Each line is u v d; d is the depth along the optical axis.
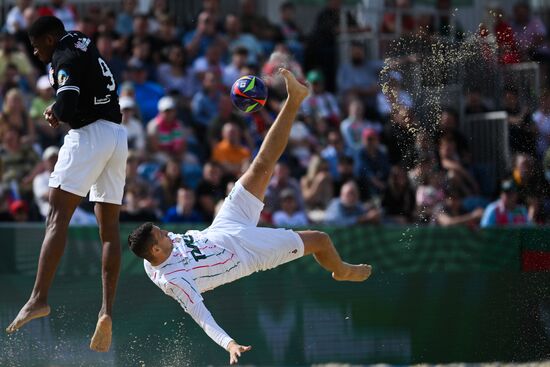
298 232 18.83
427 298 25.22
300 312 24.58
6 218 28.56
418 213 31.69
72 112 16.47
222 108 34.28
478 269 25.39
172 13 41.75
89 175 17.14
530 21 41.19
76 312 23.30
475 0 42.84
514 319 25.17
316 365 24.48
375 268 25.27
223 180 31.34
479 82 31.42
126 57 36.41
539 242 25.34
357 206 31.61
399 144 31.28
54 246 17.03
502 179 32.59
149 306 23.50
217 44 37.94
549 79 33.19
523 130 32.94
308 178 32.66
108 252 17.62
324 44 40.53
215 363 23.67
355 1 41.50
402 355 24.94
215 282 18.20
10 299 23.23
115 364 23.27
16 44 35.03
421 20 41.41
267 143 18.66
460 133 32.75
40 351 23.03
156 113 35.09
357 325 24.81
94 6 38.59
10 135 30.48
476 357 25.12
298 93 18.48
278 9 43.69
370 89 38.50
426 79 26.80
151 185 31.39
